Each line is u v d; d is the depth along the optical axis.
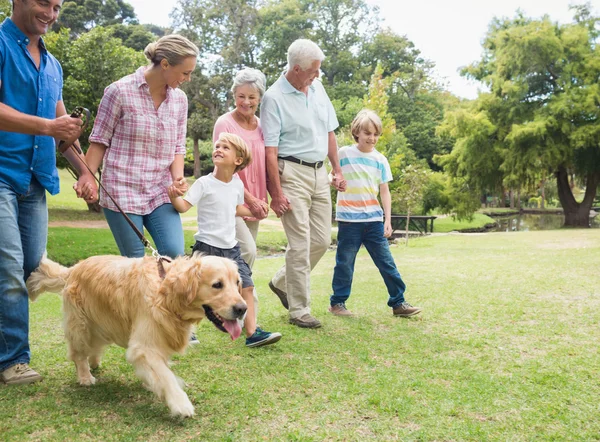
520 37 29.02
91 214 23.61
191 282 2.83
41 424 2.73
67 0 51.16
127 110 3.81
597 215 44.78
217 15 45.91
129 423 2.77
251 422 2.83
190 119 41.97
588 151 28.67
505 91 29.23
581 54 28.61
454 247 14.50
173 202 3.89
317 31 53.53
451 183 32.25
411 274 8.55
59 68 3.76
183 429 2.72
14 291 3.30
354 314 5.52
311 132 4.84
